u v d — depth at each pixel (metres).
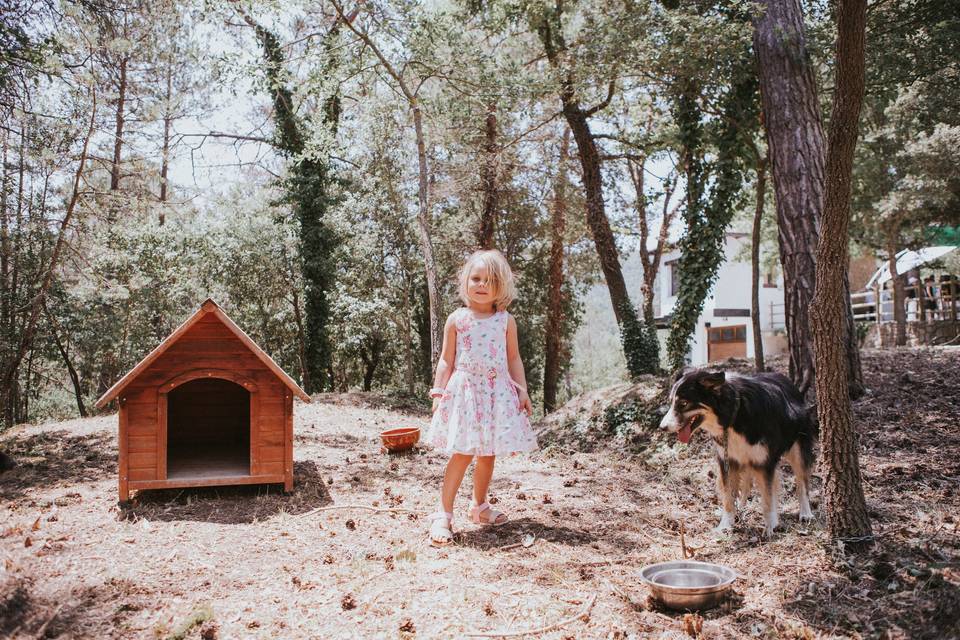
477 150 16.36
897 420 6.63
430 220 16.94
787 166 7.53
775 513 4.08
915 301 23.25
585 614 2.93
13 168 13.51
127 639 2.67
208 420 6.58
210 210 20.12
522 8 14.01
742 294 26.22
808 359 7.24
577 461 6.87
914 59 9.61
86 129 13.74
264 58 11.67
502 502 5.08
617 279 15.75
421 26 10.95
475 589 3.22
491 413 4.14
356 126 15.97
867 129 16.50
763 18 7.92
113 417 9.55
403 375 24.14
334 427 8.74
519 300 20.06
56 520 4.34
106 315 17.08
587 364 37.44
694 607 2.97
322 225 18.72
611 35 9.35
